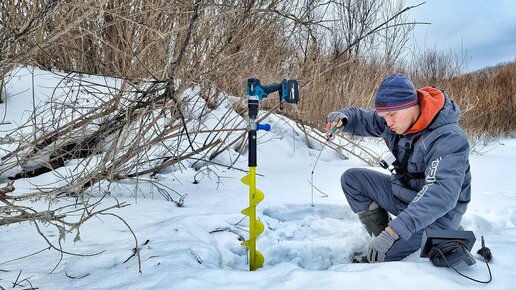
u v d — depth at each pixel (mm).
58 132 3008
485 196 3611
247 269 2537
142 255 2217
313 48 5156
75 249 2326
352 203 2770
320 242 2748
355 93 6453
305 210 3359
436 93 2312
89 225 2703
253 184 2357
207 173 4293
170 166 4293
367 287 1819
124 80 2939
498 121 10594
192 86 3412
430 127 2256
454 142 2174
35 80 4586
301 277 1906
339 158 5691
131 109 2654
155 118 3037
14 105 4152
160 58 3391
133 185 3764
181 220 2793
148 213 3008
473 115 9586
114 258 2195
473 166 5605
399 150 2451
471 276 1930
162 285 1867
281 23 4352
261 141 5273
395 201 2617
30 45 2588
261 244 2793
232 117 4785
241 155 4934
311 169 4863
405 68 10297
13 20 2594
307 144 5789
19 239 2457
